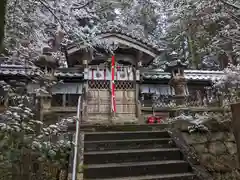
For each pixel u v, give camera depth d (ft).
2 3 5.03
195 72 34.40
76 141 11.91
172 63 19.83
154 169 12.55
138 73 28.14
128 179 11.39
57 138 14.08
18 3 14.01
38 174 10.70
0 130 8.93
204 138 15.20
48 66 18.12
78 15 17.03
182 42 42.83
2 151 8.80
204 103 20.92
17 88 14.29
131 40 27.91
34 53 17.90
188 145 14.57
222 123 15.66
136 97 27.61
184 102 18.80
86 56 27.14
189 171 12.89
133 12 37.93
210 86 31.58
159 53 29.45
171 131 16.70
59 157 12.01
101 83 27.37
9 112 9.38
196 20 17.62
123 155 13.43
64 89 29.30
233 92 17.51
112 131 17.56
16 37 15.69
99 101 26.78
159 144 15.30
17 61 16.78
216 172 13.17
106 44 19.06
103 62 28.94
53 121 16.63
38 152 9.76
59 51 24.57
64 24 14.64
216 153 14.74
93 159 12.98
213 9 15.57
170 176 11.84
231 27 16.89
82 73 28.48
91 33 16.83
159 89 32.22
